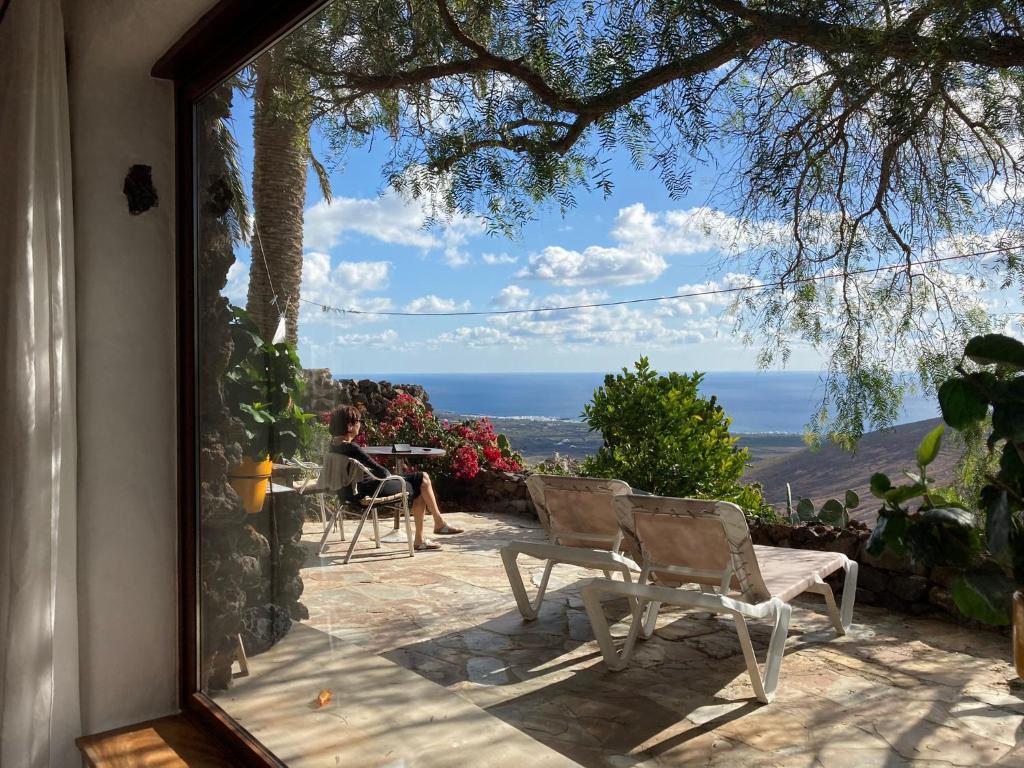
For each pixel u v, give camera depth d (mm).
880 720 3037
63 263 2547
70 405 2586
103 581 2699
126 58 2625
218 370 2656
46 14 2475
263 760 2387
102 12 2451
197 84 2643
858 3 1636
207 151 2697
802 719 3078
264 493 2553
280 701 2533
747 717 3115
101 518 2695
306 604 2510
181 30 2432
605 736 2961
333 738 2441
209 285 2691
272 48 2307
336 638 2523
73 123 2648
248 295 2537
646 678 3568
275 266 2480
